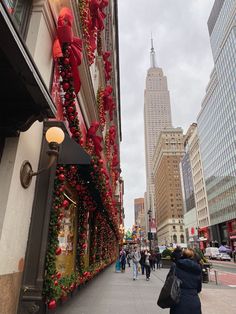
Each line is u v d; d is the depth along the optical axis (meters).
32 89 4.17
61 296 6.98
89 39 12.04
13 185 4.79
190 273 4.89
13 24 3.15
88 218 12.47
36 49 6.05
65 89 7.40
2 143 4.88
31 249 5.30
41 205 5.62
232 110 75.88
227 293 12.52
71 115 7.71
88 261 13.07
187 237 121.44
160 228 166.25
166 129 161.88
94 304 8.94
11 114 4.73
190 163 119.88
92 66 15.31
